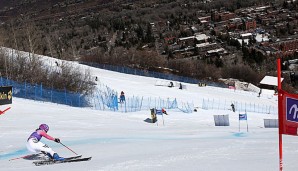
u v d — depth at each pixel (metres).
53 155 10.67
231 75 119.31
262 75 120.12
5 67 48.91
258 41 191.38
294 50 174.88
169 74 101.69
